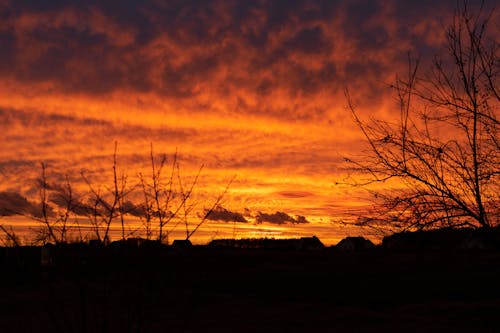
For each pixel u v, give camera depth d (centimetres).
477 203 591
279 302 3297
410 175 616
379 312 2845
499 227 574
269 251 5450
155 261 486
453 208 590
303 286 3850
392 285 3594
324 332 2245
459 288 3238
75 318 460
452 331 2197
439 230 589
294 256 5231
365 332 2212
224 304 2933
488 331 2172
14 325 632
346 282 3888
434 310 2820
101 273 481
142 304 469
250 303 3098
